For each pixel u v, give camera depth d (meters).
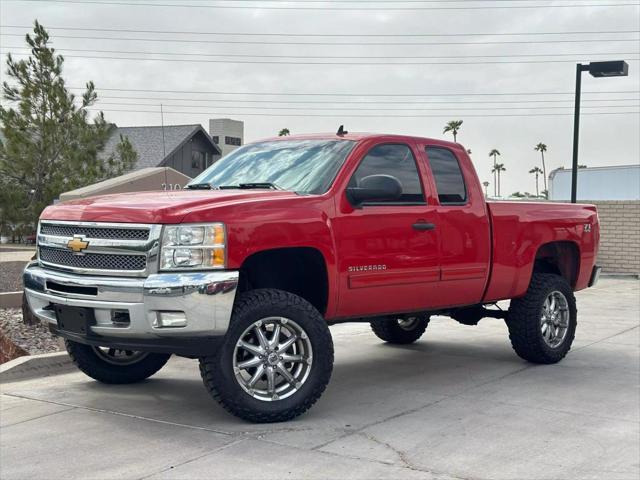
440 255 6.79
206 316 5.19
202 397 6.52
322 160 6.39
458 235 6.96
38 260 6.15
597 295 14.98
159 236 5.22
